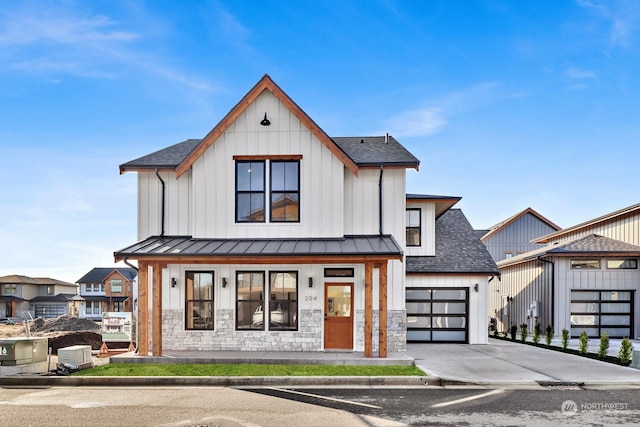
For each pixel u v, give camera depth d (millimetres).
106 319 16859
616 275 22609
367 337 13266
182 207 15789
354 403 9172
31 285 67625
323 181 15164
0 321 58344
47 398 9742
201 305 15250
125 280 61531
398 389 10445
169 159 16281
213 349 14953
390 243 14289
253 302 15062
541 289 23938
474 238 21281
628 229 24750
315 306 14859
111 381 11164
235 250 13695
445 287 19031
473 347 17562
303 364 12844
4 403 9328
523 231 40719
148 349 15156
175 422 7934
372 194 15469
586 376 11406
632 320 22453
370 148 17094
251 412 8531
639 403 9164
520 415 8328
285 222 15188
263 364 12836
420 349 16766
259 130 15367
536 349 17047
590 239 24359
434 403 9156
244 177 15422
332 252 13195
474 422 7910
